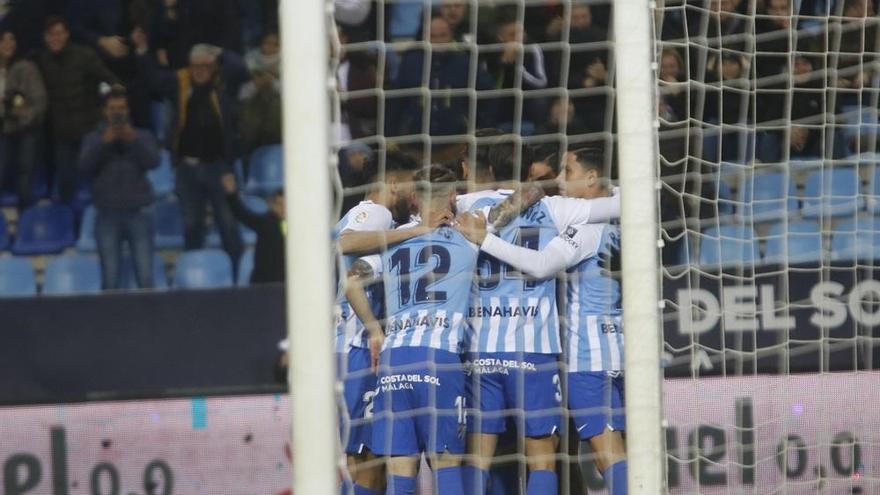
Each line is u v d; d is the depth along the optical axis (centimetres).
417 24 1839
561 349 1484
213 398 1742
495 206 1474
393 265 1455
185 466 1714
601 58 1808
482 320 1473
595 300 1485
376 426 1435
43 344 1770
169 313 1784
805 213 1858
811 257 1772
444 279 1445
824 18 1781
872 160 1794
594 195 1500
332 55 1244
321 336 1106
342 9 1820
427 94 1543
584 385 1476
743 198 1836
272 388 1748
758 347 1709
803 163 1770
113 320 1783
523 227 1469
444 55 1806
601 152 1508
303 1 1088
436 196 1462
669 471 1634
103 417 1723
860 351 1722
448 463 1427
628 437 1202
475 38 1583
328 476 1114
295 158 1095
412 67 1794
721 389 1662
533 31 1816
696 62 1820
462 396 1438
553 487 1456
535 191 1488
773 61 1873
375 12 1836
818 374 1697
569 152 1504
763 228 1845
